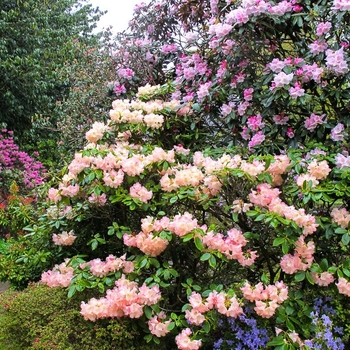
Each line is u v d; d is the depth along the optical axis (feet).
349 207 8.01
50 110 25.14
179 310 8.05
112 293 7.24
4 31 22.82
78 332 7.36
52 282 8.46
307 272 7.11
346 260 7.28
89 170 8.33
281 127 9.55
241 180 7.93
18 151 23.68
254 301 7.03
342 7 8.31
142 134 10.52
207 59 11.09
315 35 9.46
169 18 14.71
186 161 10.16
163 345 7.55
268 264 8.23
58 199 8.96
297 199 7.96
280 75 8.80
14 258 11.18
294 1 9.57
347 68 8.46
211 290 7.18
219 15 11.01
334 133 8.66
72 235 9.39
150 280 7.37
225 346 7.39
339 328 7.06
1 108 24.03
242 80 10.03
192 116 10.85
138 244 7.61
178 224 7.20
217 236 7.34
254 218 7.64
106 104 15.31
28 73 23.31
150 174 8.88
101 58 15.85
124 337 7.14
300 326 6.88
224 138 10.73
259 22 9.43
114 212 9.47
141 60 14.69
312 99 9.12
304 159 8.16
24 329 7.77
